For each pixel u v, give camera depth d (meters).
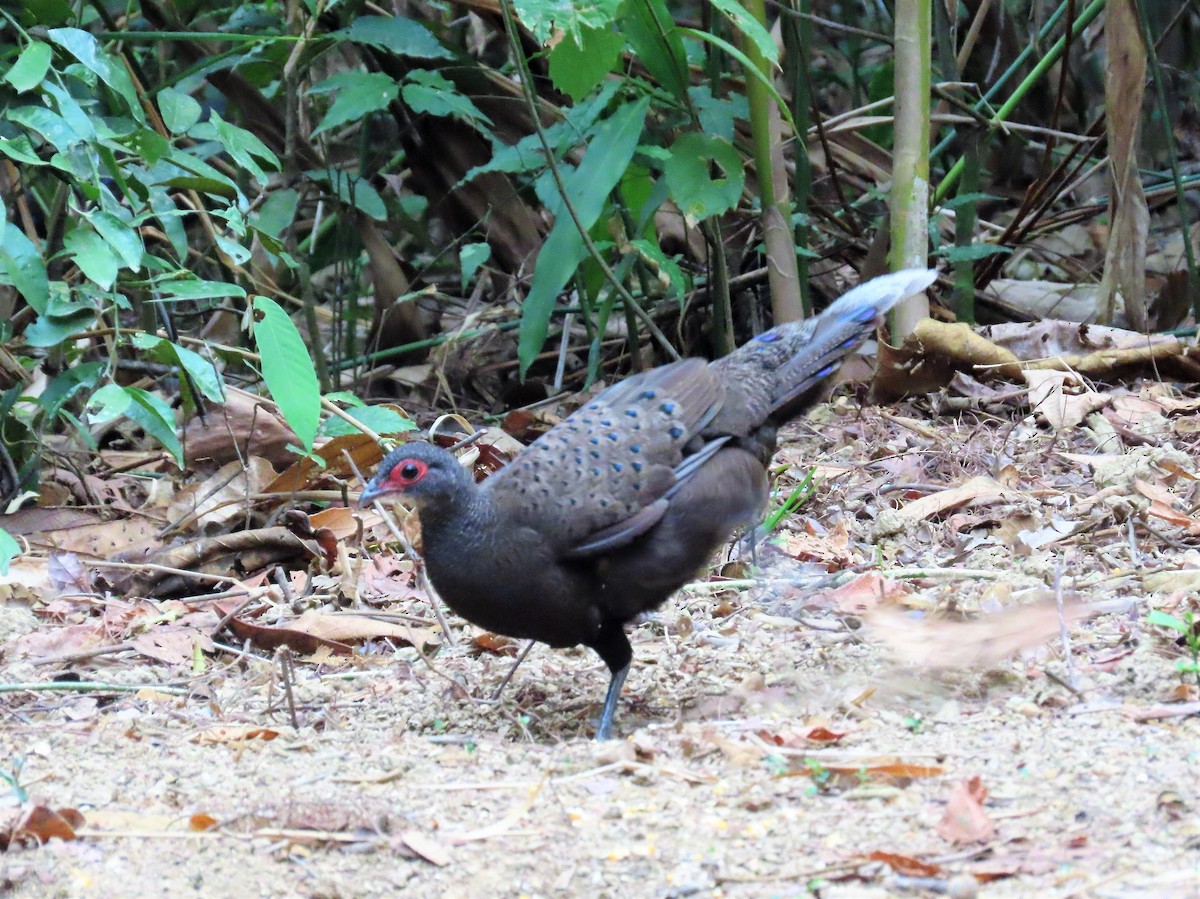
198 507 11.38
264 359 9.65
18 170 11.88
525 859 5.84
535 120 12.23
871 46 23.16
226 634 9.34
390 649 9.20
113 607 9.88
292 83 15.14
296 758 7.25
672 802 6.29
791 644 8.65
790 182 16.52
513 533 7.29
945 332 13.70
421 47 14.45
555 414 14.91
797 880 5.47
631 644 8.96
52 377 11.50
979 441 12.73
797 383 8.37
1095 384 13.84
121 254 10.09
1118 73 14.16
